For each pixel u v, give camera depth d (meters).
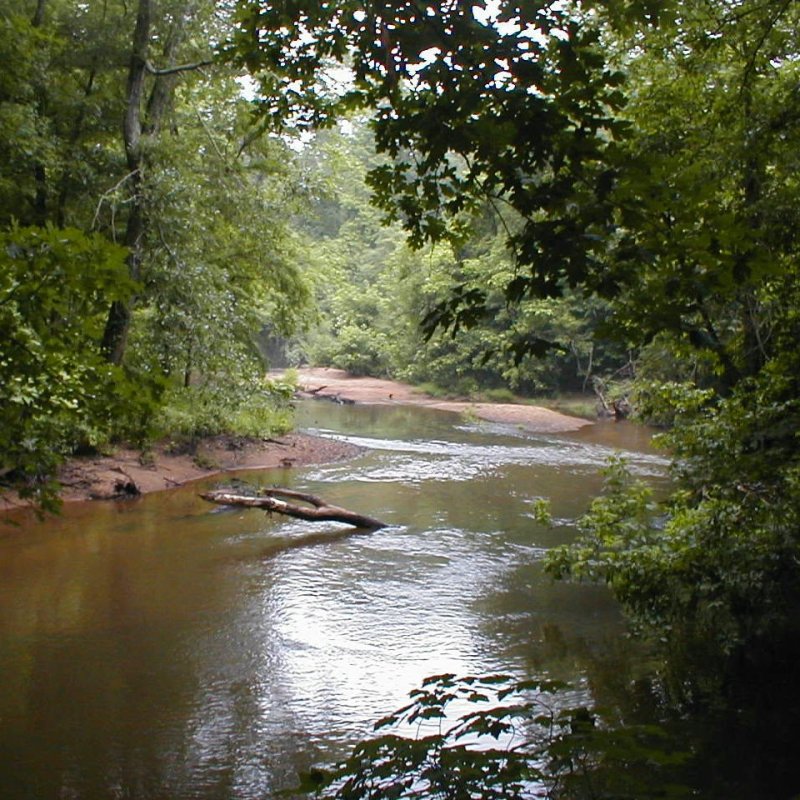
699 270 3.68
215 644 8.06
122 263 3.57
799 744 5.71
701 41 7.29
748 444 6.62
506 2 3.51
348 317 50.31
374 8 3.82
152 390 4.21
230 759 5.82
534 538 12.46
